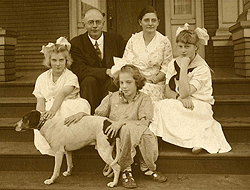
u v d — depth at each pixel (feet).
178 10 20.39
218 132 10.00
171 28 20.47
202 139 9.53
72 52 11.75
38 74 18.71
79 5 20.49
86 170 9.93
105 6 21.02
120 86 9.21
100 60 11.89
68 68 11.34
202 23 20.29
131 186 8.45
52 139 8.82
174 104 9.88
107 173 9.39
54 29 21.79
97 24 11.57
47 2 21.76
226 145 9.79
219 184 8.74
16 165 10.11
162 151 9.87
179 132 9.59
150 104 9.46
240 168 9.48
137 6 21.85
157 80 11.18
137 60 11.38
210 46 20.67
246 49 13.15
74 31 20.57
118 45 12.30
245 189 8.36
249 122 10.82
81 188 8.55
